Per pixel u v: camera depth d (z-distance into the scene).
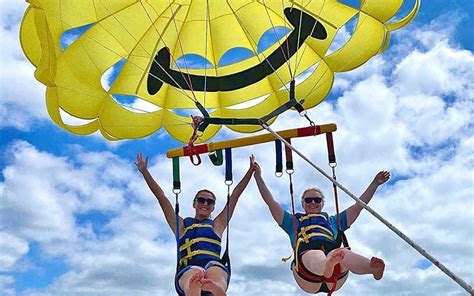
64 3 3.45
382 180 3.40
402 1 3.63
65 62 3.57
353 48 3.79
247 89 4.04
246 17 3.94
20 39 3.38
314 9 3.80
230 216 3.35
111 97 3.84
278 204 3.39
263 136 3.45
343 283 3.10
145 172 3.43
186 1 3.92
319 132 3.37
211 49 4.02
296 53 3.77
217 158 3.48
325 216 3.31
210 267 3.11
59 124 3.52
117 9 3.74
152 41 3.87
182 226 3.34
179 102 4.02
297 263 3.13
